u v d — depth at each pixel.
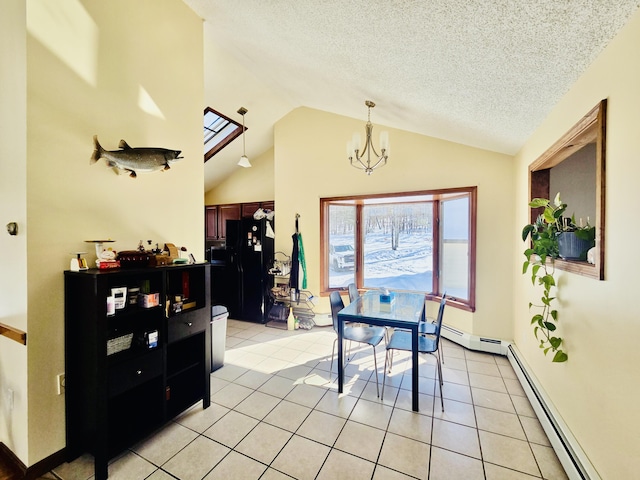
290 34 2.08
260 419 2.18
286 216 4.68
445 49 1.54
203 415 2.23
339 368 2.56
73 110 1.79
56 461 1.75
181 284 2.31
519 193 3.01
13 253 1.68
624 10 1.10
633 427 1.19
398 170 3.90
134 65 2.15
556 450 1.81
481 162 3.39
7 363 1.76
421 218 4.12
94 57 1.90
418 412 2.27
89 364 1.69
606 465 1.38
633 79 1.14
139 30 2.18
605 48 1.34
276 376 2.87
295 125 4.59
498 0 1.09
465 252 3.64
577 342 1.70
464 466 1.74
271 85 3.81
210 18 2.58
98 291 1.63
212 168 5.25
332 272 4.58
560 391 1.92
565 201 2.60
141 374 1.84
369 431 2.05
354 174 4.19
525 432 2.03
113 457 1.77
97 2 1.92
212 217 5.93
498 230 3.30
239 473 1.69
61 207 1.75
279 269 4.61
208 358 2.33
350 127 4.23
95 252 1.91
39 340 1.67
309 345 3.71
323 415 2.23
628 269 1.22
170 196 2.42
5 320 1.76
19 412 1.70
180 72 2.50
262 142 5.12
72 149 1.79
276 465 1.75
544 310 2.25
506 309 3.28
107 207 1.99
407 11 1.34
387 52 1.79
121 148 1.95
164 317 1.97
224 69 3.37
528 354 2.66
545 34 1.25
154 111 2.29
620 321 1.28
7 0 1.66
